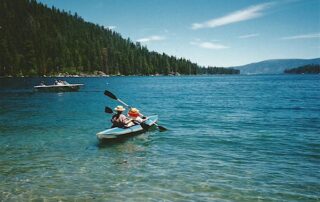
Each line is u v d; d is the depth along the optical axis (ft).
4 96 137.59
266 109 84.48
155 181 29.01
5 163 35.14
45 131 53.72
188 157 36.83
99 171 32.12
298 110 81.15
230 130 53.42
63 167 33.60
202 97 131.44
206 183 28.32
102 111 82.07
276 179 29.09
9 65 470.80
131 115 53.88
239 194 25.86
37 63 504.43
